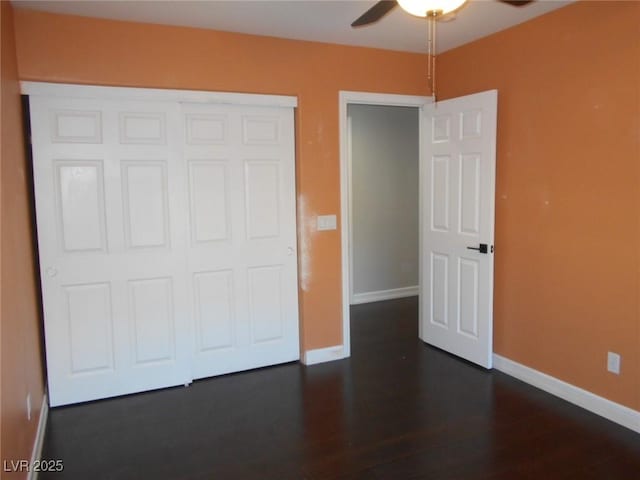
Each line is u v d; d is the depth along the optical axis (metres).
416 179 5.88
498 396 3.19
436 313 4.09
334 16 3.06
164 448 2.62
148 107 3.20
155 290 3.33
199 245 3.47
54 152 3.00
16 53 2.83
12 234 2.26
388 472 2.38
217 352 3.59
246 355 3.69
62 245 3.06
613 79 2.72
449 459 2.48
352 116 5.40
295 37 3.50
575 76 2.93
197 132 3.39
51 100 2.96
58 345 3.10
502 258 3.54
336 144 3.77
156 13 2.96
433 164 3.96
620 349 2.77
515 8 2.98
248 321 3.67
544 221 3.20
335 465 2.44
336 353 3.91
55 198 3.02
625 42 2.65
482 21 3.22
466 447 2.59
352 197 5.49
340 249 3.87
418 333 4.50
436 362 3.81
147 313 3.32
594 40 2.81
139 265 3.27
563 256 3.08
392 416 2.95
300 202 3.69
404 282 5.96
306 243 3.73
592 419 2.86
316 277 3.80
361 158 5.50
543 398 3.15
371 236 5.66
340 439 2.69
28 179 2.98
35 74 2.90
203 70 3.30
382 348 4.16
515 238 3.42
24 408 2.29
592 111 2.85
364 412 3.01
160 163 3.27
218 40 3.33
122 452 2.59
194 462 2.49
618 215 2.74
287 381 3.50
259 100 3.48
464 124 3.61
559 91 3.04
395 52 3.90
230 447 2.63
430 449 2.57
